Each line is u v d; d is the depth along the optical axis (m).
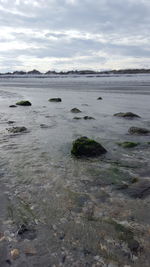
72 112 17.83
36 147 9.09
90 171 6.89
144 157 8.12
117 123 13.91
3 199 5.25
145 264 3.45
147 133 11.38
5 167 7.10
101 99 26.52
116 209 4.90
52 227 4.29
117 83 62.91
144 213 4.76
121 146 9.36
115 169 7.06
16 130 11.52
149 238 4.01
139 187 5.89
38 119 14.93
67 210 4.85
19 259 3.51
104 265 3.42
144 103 22.58
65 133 11.30
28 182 6.11
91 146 8.35
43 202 5.14
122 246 3.82
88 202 5.18
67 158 7.96
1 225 4.32
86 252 3.68
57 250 3.71
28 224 4.37
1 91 40.91
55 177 6.43
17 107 20.53
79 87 50.00
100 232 4.16
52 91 40.12
